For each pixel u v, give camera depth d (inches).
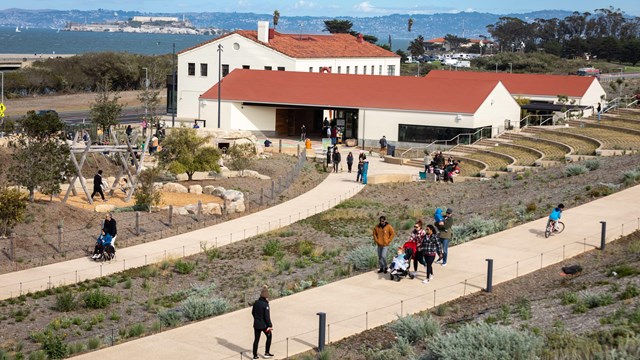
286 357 730.2
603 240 1091.9
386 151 2667.3
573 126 2783.0
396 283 965.8
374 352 730.2
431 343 692.7
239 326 821.9
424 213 1585.9
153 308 1000.9
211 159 1920.5
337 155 2252.7
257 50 3440.0
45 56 7534.5
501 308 845.2
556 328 739.4
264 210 1670.8
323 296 917.2
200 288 1065.5
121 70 5241.1
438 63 7539.4
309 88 2997.0
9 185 1581.0
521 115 3203.7
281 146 2662.4
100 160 1920.5
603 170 1726.1
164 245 1337.4
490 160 2340.1
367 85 2950.3
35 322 956.0
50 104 4175.7
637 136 2426.2
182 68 3533.5
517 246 1125.1
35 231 1323.8
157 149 2265.0
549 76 3619.6
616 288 859.4
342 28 7239.2
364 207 1716.3
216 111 3034.0
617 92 4436.5
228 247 1339.8
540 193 1579.7
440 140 2711.6
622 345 648.4
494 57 6815.9
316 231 1465.3
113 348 754.8
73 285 1106.7
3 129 1957.4
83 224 1412.4
